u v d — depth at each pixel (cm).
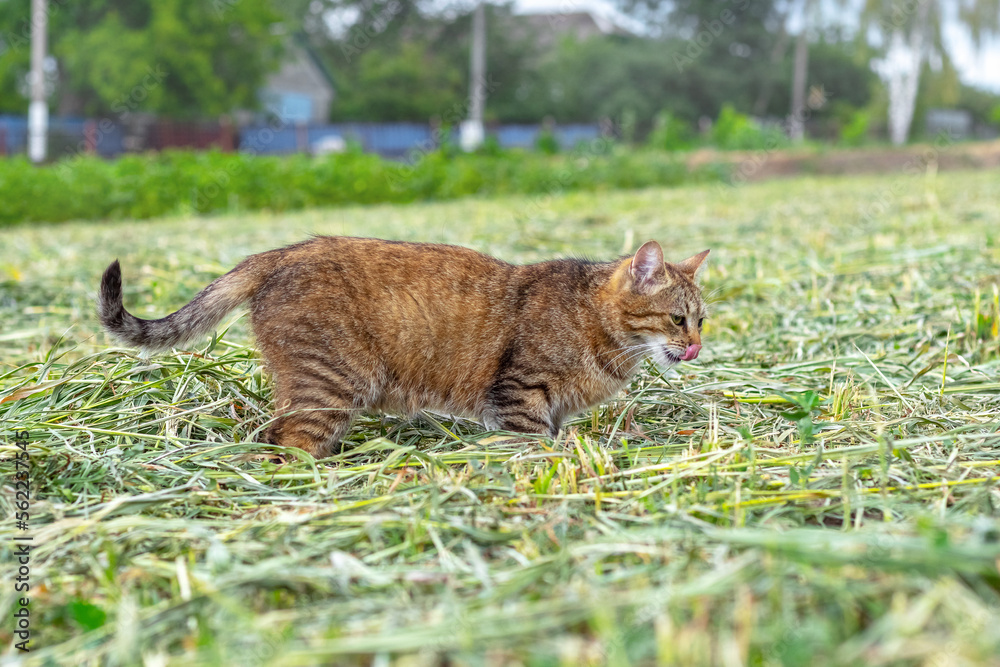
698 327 459
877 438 383
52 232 1239
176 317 405
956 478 337
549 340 429
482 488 337
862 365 493
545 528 305
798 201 1457
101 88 3186
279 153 3338
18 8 3347
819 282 696
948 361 505
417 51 4238
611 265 459
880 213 1158
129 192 1569
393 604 256
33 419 400
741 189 1911
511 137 4184
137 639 242
